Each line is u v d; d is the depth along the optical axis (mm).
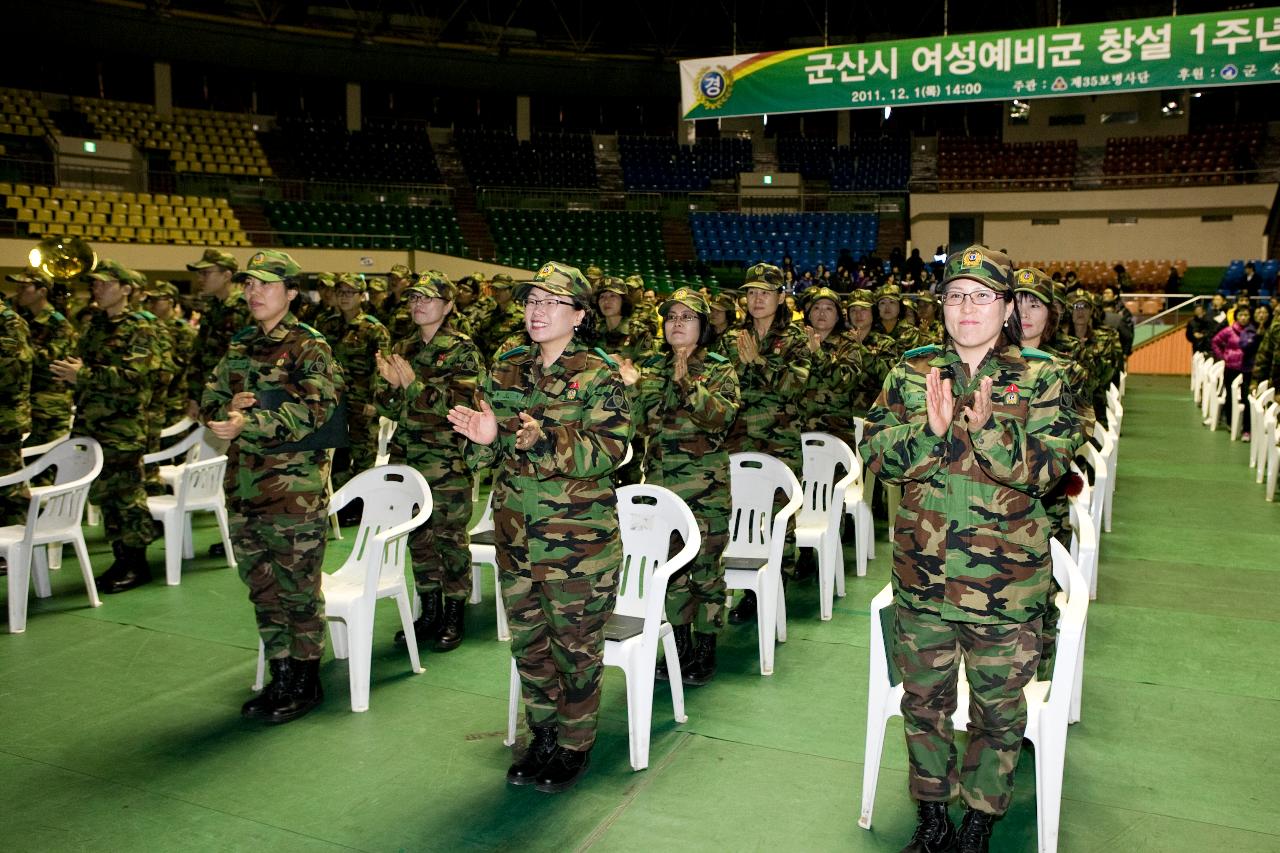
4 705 4180
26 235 15023
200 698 4262
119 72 22641
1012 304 2766
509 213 22844
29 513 5105
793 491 4738
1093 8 25359
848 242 24500
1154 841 3098
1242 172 23109
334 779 3527
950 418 2553
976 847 2877
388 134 24750
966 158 26797
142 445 5770
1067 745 3783
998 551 2688
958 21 27203
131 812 3299
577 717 3434
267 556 4043
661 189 26859
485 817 3260
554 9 27141
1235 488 8727
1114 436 7250
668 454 4285
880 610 3152
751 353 4652
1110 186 24109
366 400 7383
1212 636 5004
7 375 5879
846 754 3709
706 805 3334
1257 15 9992
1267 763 3613
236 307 7426
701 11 27344
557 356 3361
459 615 4926
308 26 22984
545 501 3285
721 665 4637
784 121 29969
